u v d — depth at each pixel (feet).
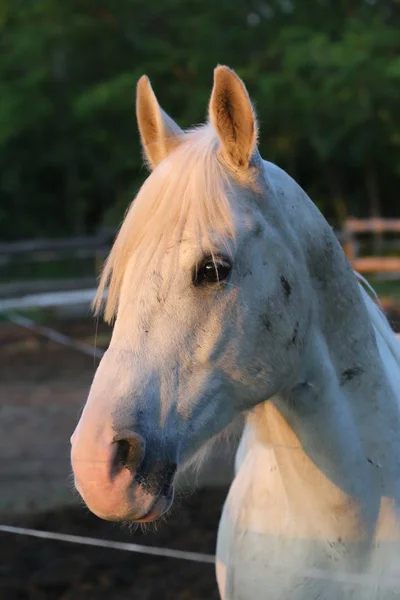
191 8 58.08
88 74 59.16
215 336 4.54
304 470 5.13
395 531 5.10
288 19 57.16
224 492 13.93
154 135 5.41
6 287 32.07
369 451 5.17
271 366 4.77
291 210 5.01
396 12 56.03
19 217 63.62
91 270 43.19
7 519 12.94
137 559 11.36
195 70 54.54
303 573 5.17
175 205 4.53
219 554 6.07
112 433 4.20
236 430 5.72
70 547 11.84
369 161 57.31
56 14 56.13
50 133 61.11
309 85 51.13
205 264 4.47
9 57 56.54
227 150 4.77
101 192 65.00
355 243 29.53
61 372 23.90
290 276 4.83
